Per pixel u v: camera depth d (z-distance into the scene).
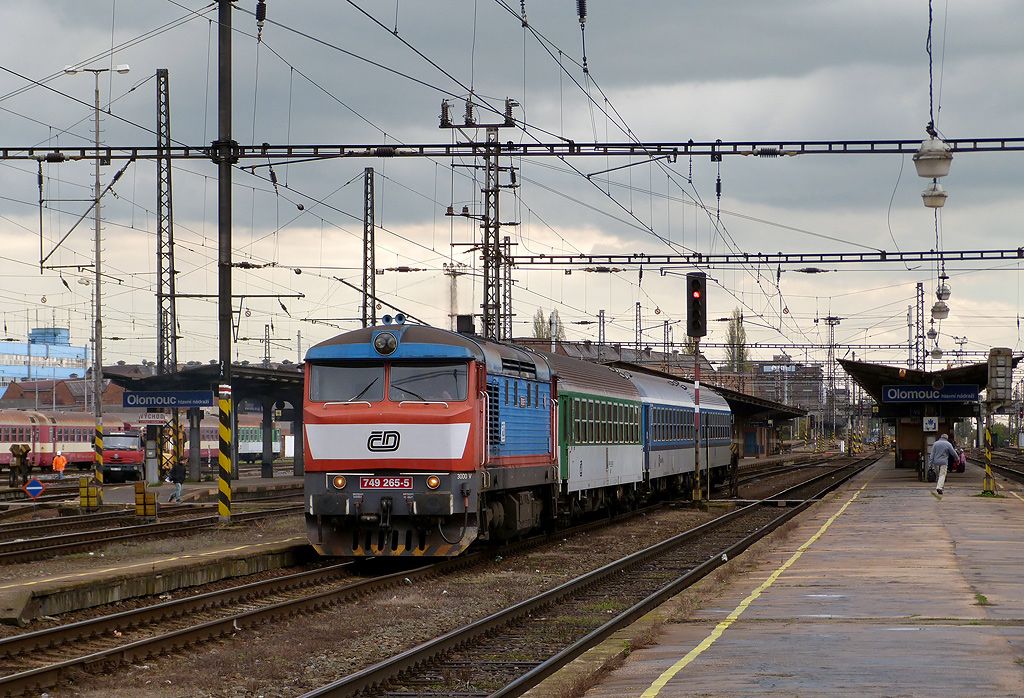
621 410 46.38
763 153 37.97
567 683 13.44
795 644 15.80
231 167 36.53
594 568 29.80
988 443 51.44
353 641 19.30
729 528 42.53
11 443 88.44
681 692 12.85
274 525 39.91
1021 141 36.41
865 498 50.91
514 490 33.41
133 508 51.25
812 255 52.59
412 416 28.36
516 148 38.19
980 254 50.62
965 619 17.78
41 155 38.62
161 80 68.94
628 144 38.09
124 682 15.98
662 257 55.03
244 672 16.83
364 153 37.81
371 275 70.88
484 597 24.31
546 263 60.12
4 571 27.89
